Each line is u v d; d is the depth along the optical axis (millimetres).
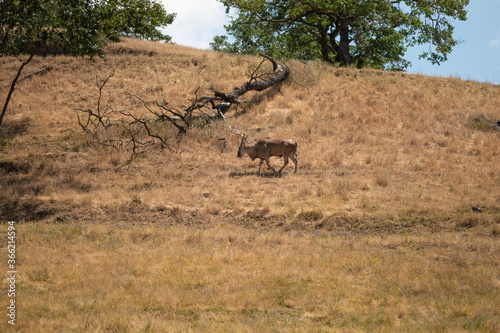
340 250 19953
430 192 27719
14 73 59062
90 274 17312
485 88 51469
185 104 49062
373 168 32500
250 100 48969
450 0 61031
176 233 23078
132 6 42438
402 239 21625
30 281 17047
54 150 38719
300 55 80062
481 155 34500
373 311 13820
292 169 33500
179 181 31891
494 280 15883
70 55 63500
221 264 18219
